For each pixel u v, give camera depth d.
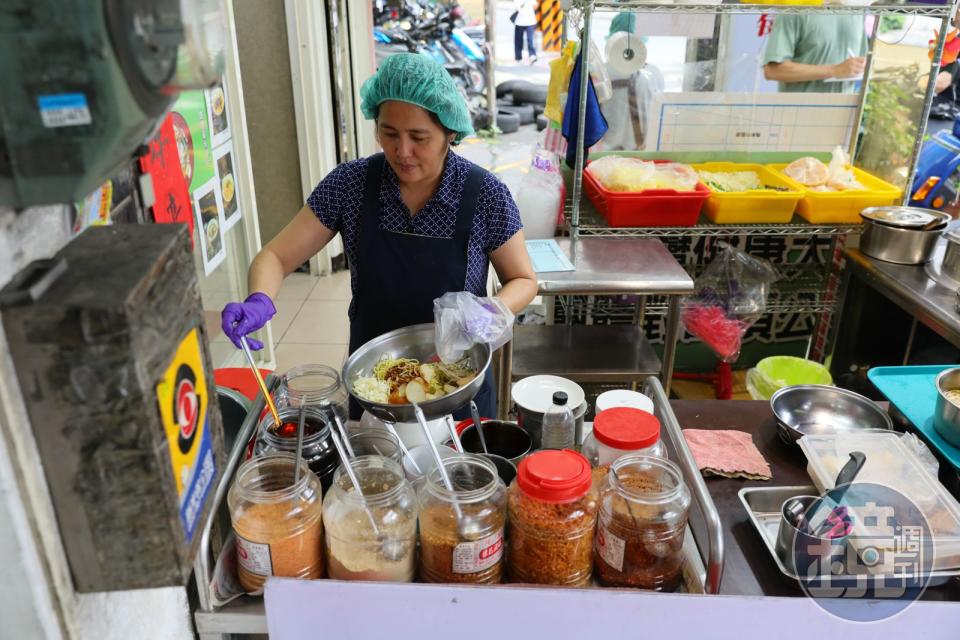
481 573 0.97
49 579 0.69
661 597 0.90
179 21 0.61
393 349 1.42
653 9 2.24
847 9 2.28
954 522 1.12
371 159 1.68
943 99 3.73
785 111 2.85
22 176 0.58
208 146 2.43
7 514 0.63
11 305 0.60
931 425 1.46
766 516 1.28
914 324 2.66
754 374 2.69
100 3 0.54
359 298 1.75
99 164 0.60
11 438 0.62
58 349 0.61
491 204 1.66
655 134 2.90
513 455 1.24
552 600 0.90
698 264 3.09
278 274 1.64
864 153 2.92
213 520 1.03
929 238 2.49
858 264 2.63
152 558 0.72
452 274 1.68
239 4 3.79
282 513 0.95
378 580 0.96
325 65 4.00
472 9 5.89
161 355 0.67
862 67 2.81
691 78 2.86
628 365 2.59
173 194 1.92
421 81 1.40
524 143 6.02
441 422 1.24
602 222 2.70
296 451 1.02
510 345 2.41
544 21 6.77
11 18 0.53
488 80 6.03
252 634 1.05
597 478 1.07
